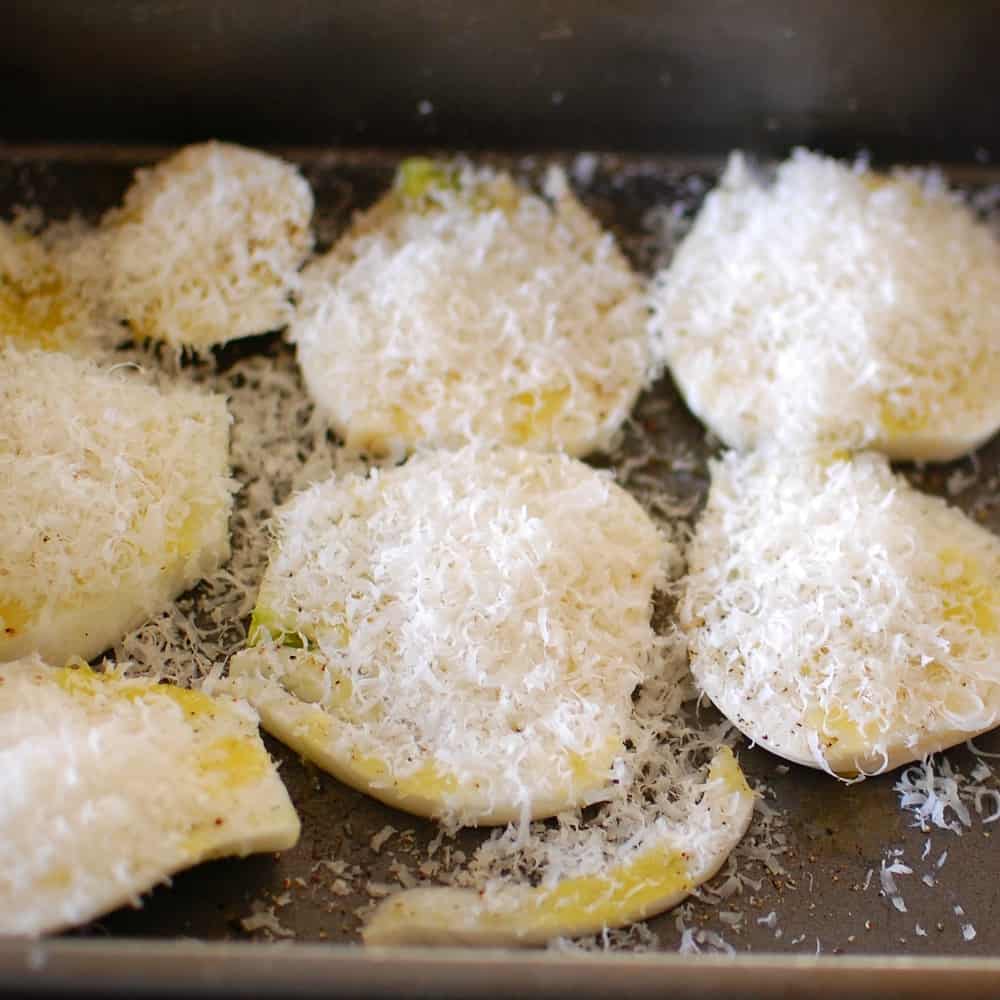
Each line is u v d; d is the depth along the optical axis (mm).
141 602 347
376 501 362
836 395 381
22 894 292
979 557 366
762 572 355
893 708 339
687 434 396
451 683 336
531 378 381
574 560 347
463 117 442
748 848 337
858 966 284
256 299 393
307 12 414
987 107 439
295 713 337
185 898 324
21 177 430
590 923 320
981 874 336
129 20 411
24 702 321
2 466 342
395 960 275
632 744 345
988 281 411
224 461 368
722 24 422
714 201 422
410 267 387
